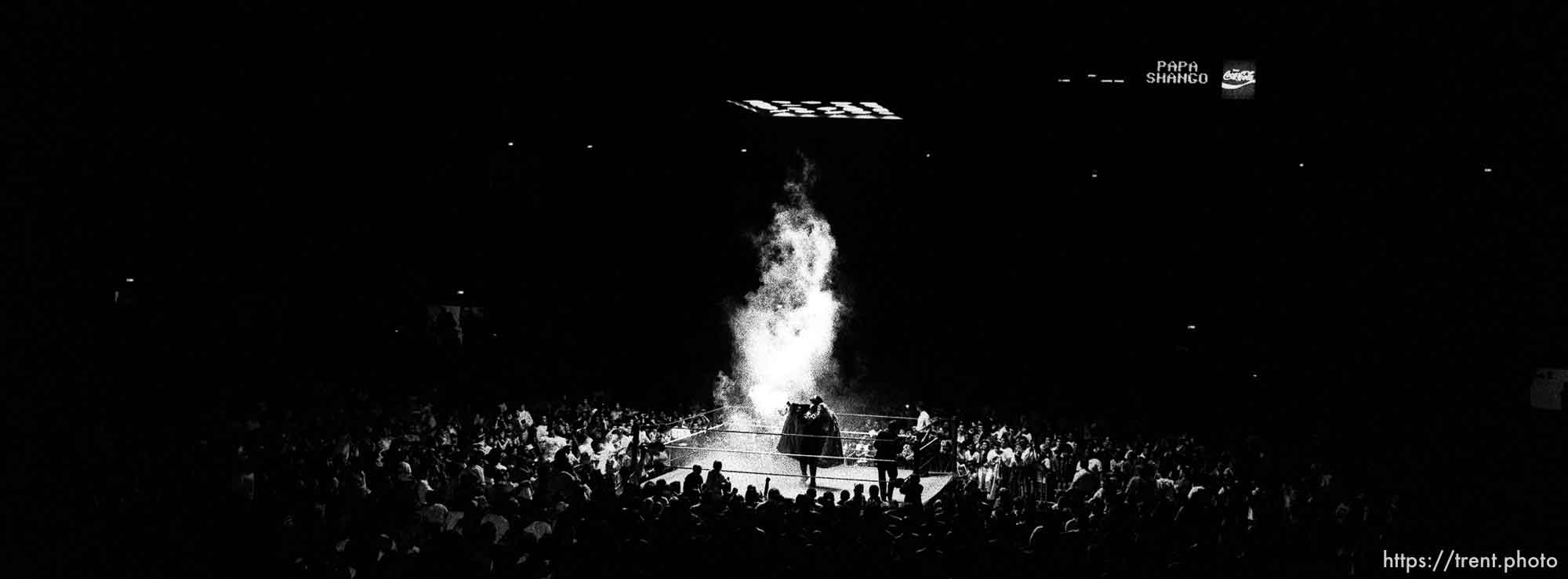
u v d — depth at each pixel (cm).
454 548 1090
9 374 2362
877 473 2805
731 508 1455
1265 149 3931
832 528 1372
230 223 3058
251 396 2620
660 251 4416
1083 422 3591
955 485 2284
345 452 1833
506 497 1411
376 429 2169
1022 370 4559
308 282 3259
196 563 1247
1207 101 2848
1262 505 1778
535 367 3862
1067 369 4512
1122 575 1240
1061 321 4553
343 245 3359
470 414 2742
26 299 2577
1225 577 1284
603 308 4266
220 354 2928
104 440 1759
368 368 3297
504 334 3897
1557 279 3500
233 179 3038
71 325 2652
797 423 2562
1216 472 2194
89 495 1500
